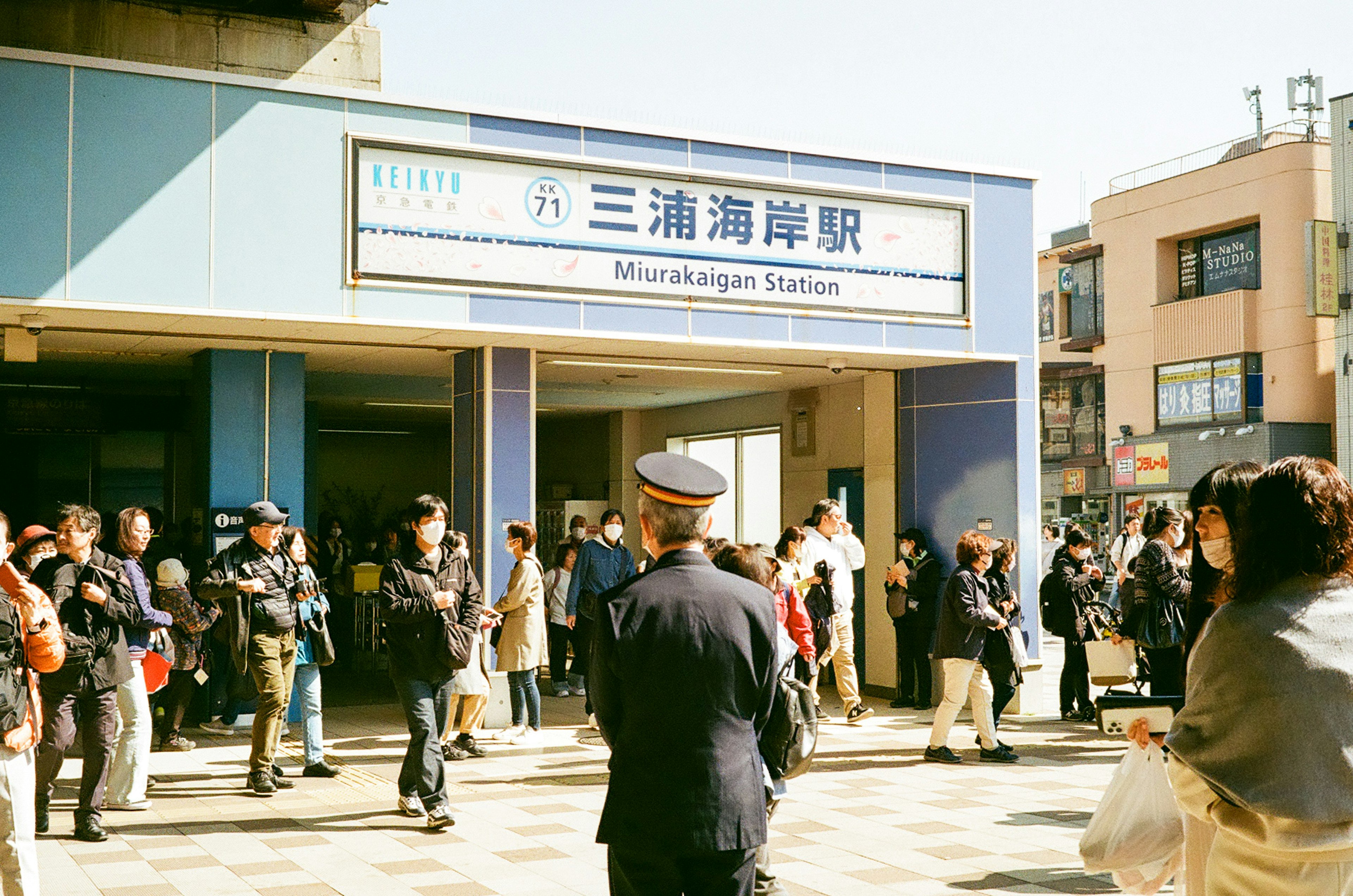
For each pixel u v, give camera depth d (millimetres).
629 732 3336
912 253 11219
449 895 5559
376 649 16578
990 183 11641
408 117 9328
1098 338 33688
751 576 4949
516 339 9953
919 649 12016
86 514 6559
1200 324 29578
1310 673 2564
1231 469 3396
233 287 8727
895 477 12852
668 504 3551
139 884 5707
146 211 8484
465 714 9219
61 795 7695
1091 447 35062
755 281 10516
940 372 12352
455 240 9438
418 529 6906
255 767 7742
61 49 12484
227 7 13188
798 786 8070
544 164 9750
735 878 3311
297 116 8969
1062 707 11297
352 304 9094
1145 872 4031
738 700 3387
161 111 8555
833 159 10875
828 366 11844
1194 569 3551
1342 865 2582
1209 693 2701
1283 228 27516
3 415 13820
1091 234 34781
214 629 8414
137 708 7254
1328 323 27062
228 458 10398
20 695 4590
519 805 7465
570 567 13008
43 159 8211
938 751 8938
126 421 14336
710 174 10328
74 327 9188
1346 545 2676
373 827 6891
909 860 6156
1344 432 24031
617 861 3309
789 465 14766
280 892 5594
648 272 10094
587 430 19156
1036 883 5719
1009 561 9273
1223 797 2711
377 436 23375
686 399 16156
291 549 8523
